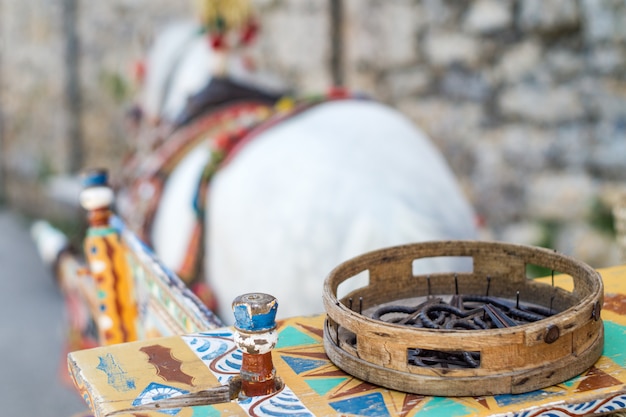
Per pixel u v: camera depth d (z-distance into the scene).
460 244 1.41
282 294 2.01
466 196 4.29
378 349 1.09
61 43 6.76
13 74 7.41
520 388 1.05
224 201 2.23
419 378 1.06
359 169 2.13
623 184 3.76
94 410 1.08
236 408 1.04
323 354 1.21
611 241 3.74
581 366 1.10
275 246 2.05
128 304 2.09
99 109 6.66
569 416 1.03
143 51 6.12
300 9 4.91
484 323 1.21
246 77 3.21
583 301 1.12
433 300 1.33
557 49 3.88
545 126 3.96
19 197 7.57
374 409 1.03
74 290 3.10
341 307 1.14
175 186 2.59
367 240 1.93
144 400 1.06
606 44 3.72
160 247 2.52
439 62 4.29
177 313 1.60
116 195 3.34
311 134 2.30
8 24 7.34
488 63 4.10
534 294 1.38
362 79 4.69
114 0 6.35
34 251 6.18
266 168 2.22
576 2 3.77
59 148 7.00
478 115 4.18
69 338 3.30
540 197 4.02
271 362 1.09
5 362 4.18
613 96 3.74
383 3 4.50
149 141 3.48
